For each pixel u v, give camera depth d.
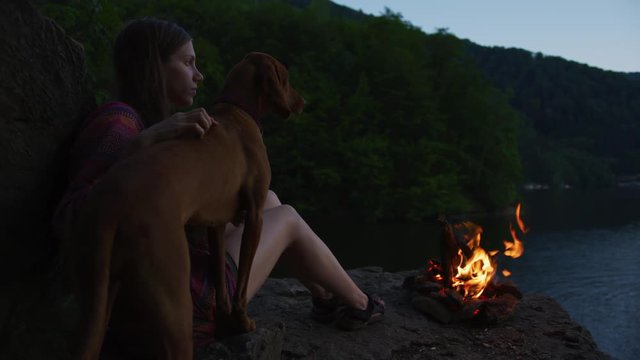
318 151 44.94
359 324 2.70
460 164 50.75
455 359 2.63
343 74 55.25
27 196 1.90
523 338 2.90
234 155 1.68
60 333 1.93
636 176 163.50
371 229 37.66
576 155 146.25
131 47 1.96
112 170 1.43
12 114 1.83
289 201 43.72
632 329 24.86
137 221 1.34
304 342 2.55
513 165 53.69
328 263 2.48
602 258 39.97
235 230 2.12
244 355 1.82
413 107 50.00
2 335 1.83
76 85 2.02
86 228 1.35
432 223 40.78
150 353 1.66
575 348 2.84
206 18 58.03
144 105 1.95
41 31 1.89
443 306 3.01
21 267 1.89
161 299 1.37
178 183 1.44
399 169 45.38
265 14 59.50
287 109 1.94
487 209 51.03
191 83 2.09
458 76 55.66
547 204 82.69
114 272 1.36
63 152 2.00
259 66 1.92
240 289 1.83
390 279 3.75
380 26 60.62
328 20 64.88
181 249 1.41
